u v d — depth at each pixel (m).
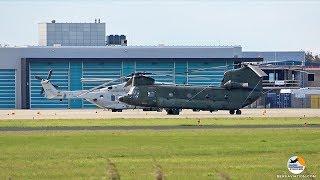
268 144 182.00
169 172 137.12
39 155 161.75
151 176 132.38
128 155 161.75
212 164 147.62
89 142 188.62
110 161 148.38
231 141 189.88
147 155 161.75
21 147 177.50
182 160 153.62
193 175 134.00
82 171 138.25
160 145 180.88
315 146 177.00
